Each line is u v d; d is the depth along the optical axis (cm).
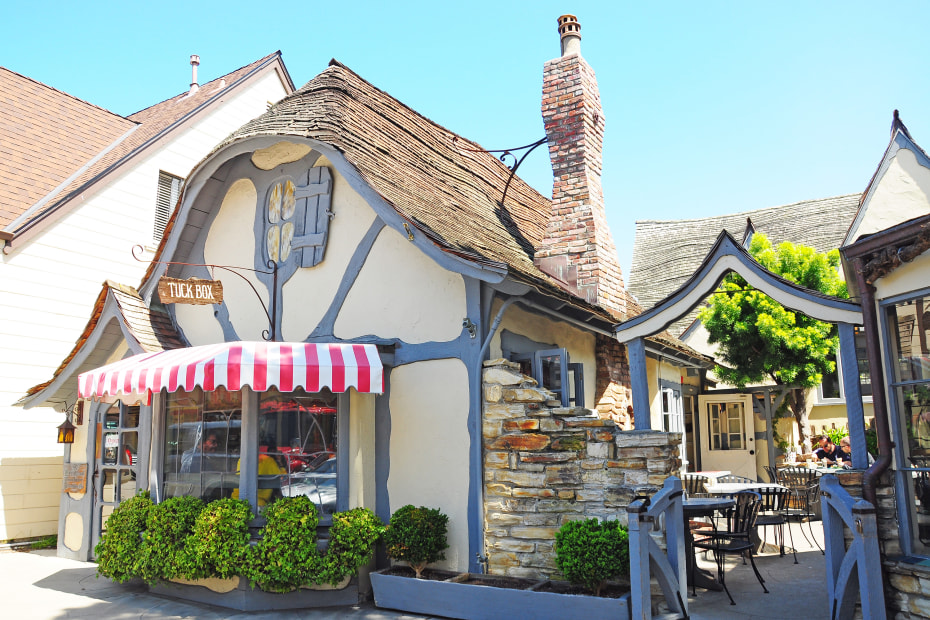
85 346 1042
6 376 1212
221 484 860
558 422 756
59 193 1373
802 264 1545
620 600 632
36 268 1266
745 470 1708
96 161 1528
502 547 760
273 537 759
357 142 913
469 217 1028
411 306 866
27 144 1448
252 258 1029
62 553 1110
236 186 1060
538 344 933
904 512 589
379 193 829
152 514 834
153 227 1482
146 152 1480
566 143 1127
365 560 780
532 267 1013
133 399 976
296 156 996
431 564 803
